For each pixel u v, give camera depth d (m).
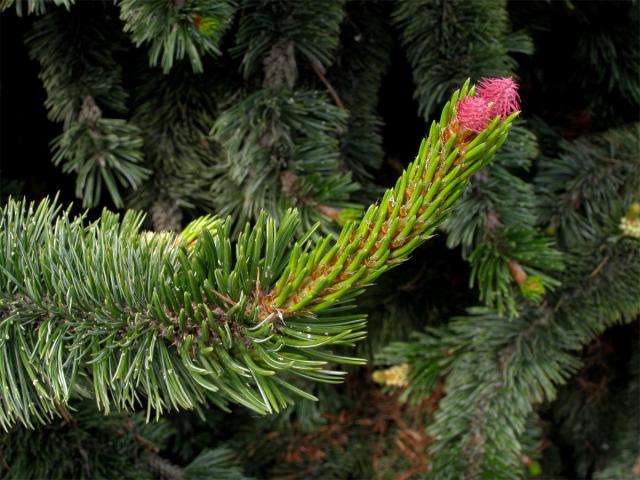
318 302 0.31
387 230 0.30
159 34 0.38
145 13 0.37
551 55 0.52
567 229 0.47
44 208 0.34
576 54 0.50
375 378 0.47
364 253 0.30
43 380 0.32
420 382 0.47
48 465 0.42
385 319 0.53
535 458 0.53
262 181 0.41
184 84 0.44
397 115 0.52
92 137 0.41
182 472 0.45
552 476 0.60
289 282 0.31
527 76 0.52
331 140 0.41
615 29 0.48
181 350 0.31
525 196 0.42
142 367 0.32
